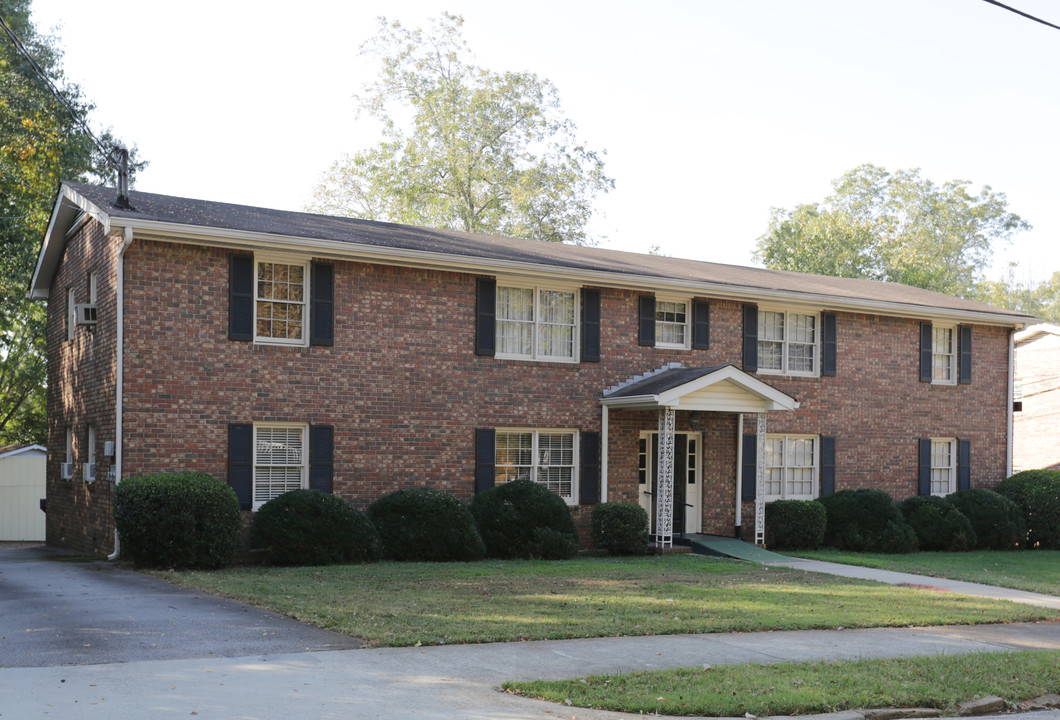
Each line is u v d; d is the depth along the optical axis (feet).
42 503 78.23
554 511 63.00
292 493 57.06
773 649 34.40
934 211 223.30
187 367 56.85
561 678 28.53
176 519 51.70
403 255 62.39
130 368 55.36
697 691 27.35
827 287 85.10
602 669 30.07
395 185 140.46
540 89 144.87
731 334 76.23
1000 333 90.53
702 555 66.74
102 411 58.80
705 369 68.08
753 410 69.62
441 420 64.69
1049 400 108.78
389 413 62.95
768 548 72.74
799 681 28.91
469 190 141.49
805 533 72.49
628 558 63.77
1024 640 38.65
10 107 94.02
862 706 27.25
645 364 72.74
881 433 82.48
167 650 30.55
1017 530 79.82
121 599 41.01
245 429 58.29
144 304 55.83
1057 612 45.34
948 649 35.88
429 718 23.91
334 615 36.81
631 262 78.69
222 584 45.44
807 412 78.95
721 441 75.31
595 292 70.90
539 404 68.44
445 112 140.26
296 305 60.95
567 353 70.49
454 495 64.75
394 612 37.99
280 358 59.67
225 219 60.54
